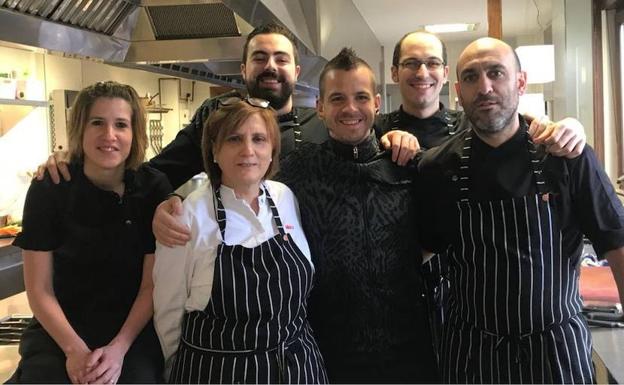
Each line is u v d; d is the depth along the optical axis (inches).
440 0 190.7
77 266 56.8
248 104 58.1
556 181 56.7
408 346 61.2
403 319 61.4
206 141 57.9
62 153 60.1
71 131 57.9
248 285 53.8
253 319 54.0
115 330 57.1
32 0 68.2
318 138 74.5
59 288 57.1
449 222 60.9
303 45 107.9
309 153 64.2
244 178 55.6
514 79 56.6
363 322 60.4
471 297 58.6
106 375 52.7
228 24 95.8
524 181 57.1
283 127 77.4
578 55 159.2
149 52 97.8
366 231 60.9
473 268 58.5
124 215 58.3
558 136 55.5
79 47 83.7
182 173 81.9
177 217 55.6
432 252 66.7
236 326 53.8
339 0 156.9
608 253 56.9
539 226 56.1
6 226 131.6
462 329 59.6
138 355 56.7
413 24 230.4
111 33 90.0
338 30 155.0
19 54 144.2
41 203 56.4
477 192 58.4
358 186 62.0
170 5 91.1
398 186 63.1
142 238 59.3
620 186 131.6
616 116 154.8
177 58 97.3
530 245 56.1
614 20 153.3
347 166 62.2
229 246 54.6
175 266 55.3
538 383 55.2
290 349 55.2
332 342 60.7
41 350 55.3
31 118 150.5
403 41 82.8
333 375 60.8
